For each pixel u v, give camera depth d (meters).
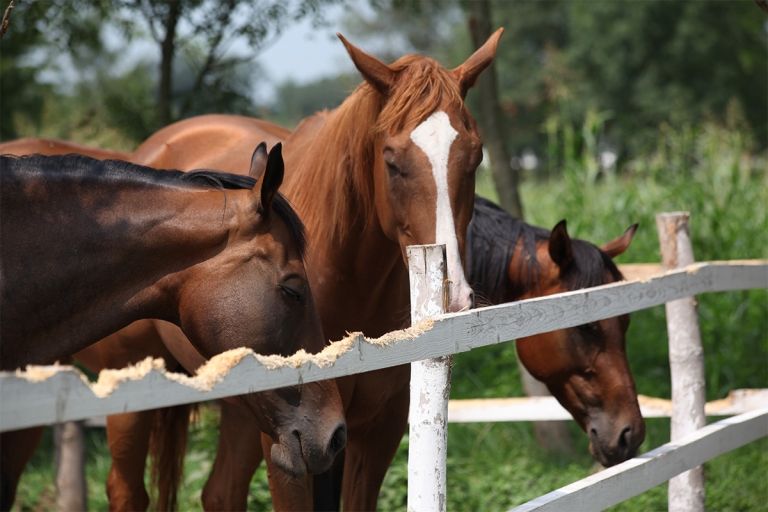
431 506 3.55
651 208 10.85
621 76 37.62
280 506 4.93
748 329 9.66
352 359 3.12
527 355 5.85
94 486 8.59
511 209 9.36
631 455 5.64
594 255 5.79
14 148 6.31
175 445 6.40
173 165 6.19
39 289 3.81
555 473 8.11
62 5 9.39
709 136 11.98
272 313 3.89
